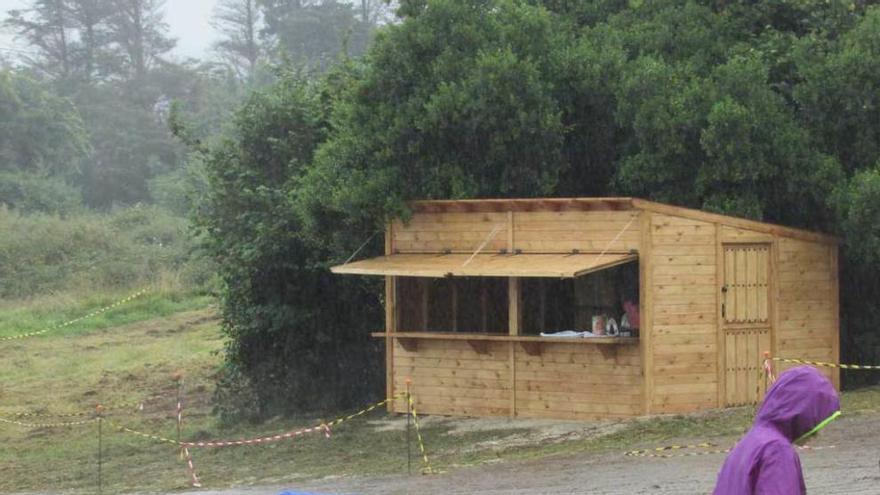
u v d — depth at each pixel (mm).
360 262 17812
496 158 18172
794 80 19031
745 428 14727
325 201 18688
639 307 16203
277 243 20500
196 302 41094
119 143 74812
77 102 77562
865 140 17750
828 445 13047
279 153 21734
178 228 51531
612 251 16312
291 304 21031
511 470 13578
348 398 21344
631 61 18875
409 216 17969
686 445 14016
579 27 20578
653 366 16062
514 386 17281
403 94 18797
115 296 41625
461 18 18797
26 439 21031
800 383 5297
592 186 19391
